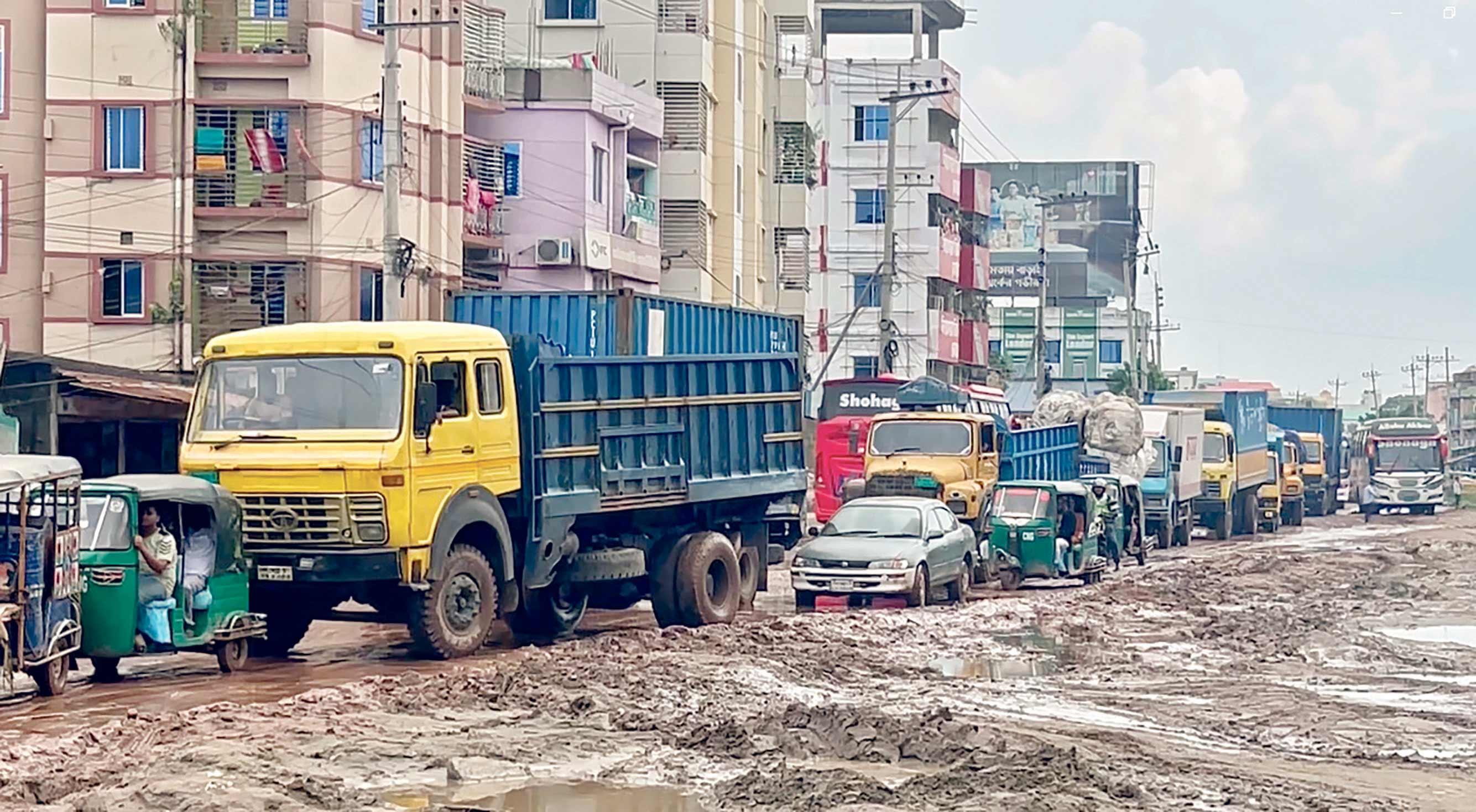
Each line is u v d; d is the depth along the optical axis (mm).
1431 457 65812
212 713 15008
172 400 29328
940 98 76500
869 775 13008
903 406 37188
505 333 24594
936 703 17375
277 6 38219
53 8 37750
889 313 51125
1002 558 31422
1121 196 109125
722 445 24234
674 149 53250
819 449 37844
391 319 27672
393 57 27922
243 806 11180
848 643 21984
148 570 17328
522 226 45594
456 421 19531
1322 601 30188
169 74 37594
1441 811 12266
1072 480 38938
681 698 16688
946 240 77750
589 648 20000
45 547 16156
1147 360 110625
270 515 18844
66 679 16719
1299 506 58656
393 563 18703
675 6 53625
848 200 76500
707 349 27516
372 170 38938
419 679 17047
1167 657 21938
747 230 59156
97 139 37656
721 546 24047
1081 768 12961
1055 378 109312
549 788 12539
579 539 22328
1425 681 19812
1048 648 22578
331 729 14336
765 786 12352
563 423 21156
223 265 37875
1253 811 11898
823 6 75812
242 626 18438
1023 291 109375
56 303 37562
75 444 31188
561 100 45656
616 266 47750
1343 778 13602
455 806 11898
